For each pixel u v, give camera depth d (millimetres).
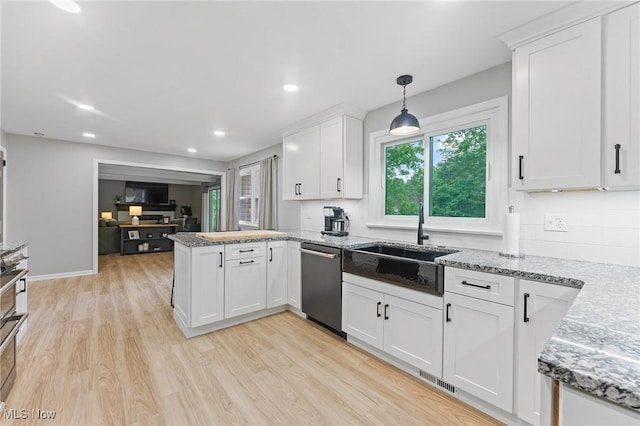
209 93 2719
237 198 6020
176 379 1923
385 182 3080
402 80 2379
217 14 1623
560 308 1345
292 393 1799
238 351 2312
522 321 1463
